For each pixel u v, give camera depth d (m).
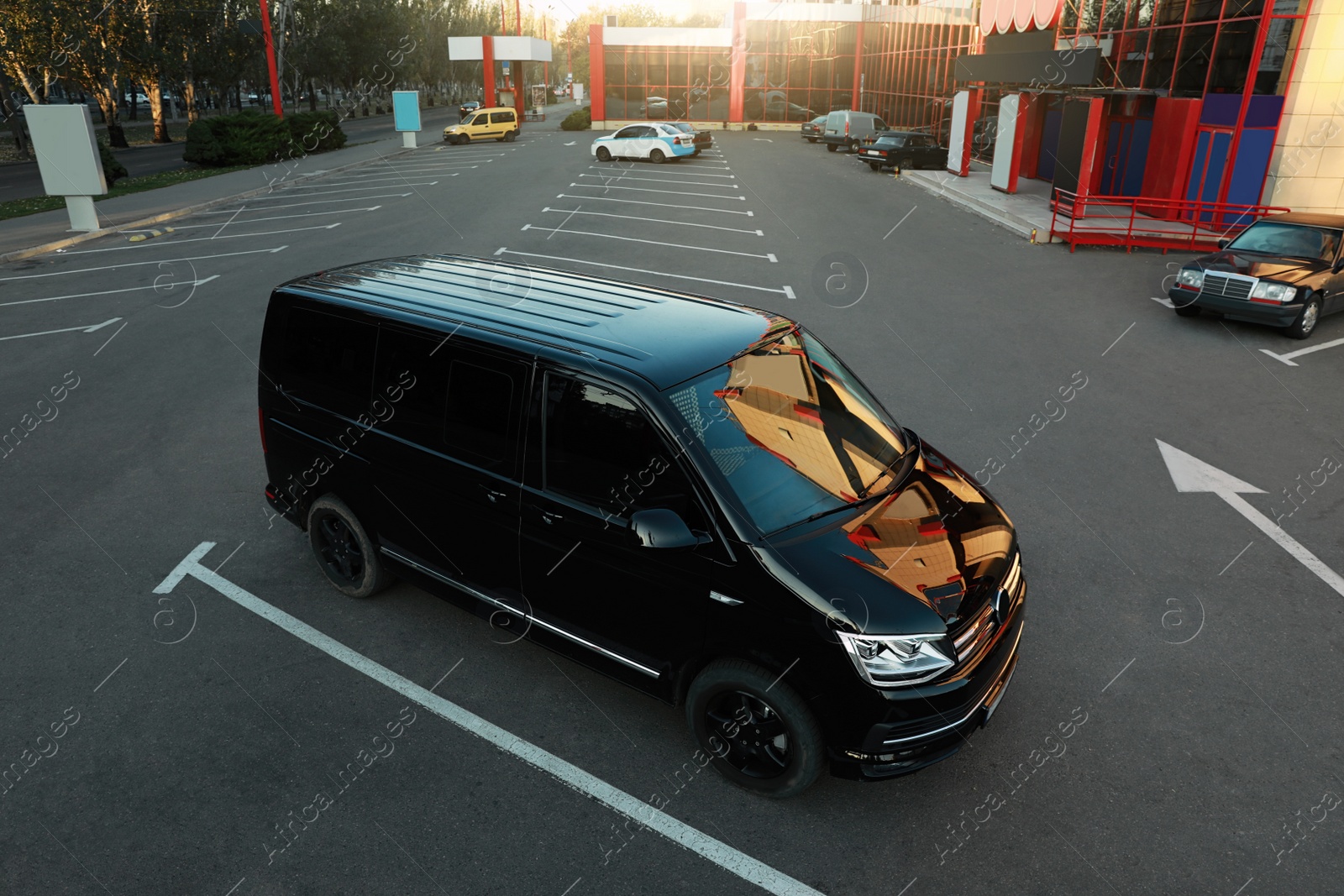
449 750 4.34
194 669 4.95
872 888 3.57
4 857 3.70
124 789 4.07
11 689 4.77
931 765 3.90
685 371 4.13
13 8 35.31
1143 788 4.12
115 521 6.65
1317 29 15.88
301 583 5.85
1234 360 10.62
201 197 24.22
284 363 5.42
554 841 3.80
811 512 3.96
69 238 18.22
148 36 43.50
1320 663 5.04
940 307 13.01
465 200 23.88
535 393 4.26
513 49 54.94
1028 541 6.42
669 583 3.94
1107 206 21.08
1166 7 20.14
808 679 3.64
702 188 26.30
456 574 4.90
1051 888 3.57
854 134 37.44
